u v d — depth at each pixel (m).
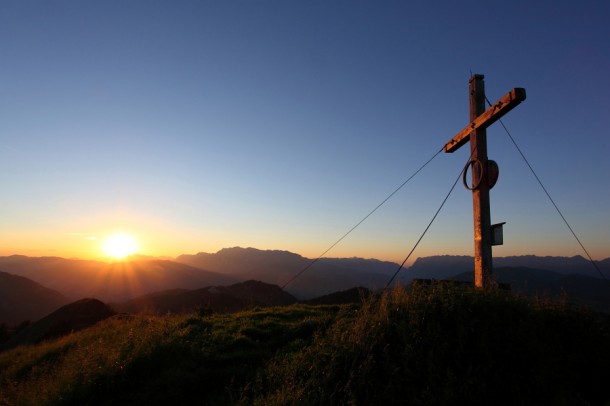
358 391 6.09
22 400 8.38
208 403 7.18
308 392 6.17
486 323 7.07
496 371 6.33
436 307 7.61
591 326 7.53
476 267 9.40
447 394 5.88
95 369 8.59
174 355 9.16
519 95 7.75
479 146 9.62
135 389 8.00
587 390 6.57
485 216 9.20
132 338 10.62
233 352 9.40
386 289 9.12
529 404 5.97
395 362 6.55
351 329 7.78
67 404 7.65
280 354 8.69
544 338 7.14
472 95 9.96
